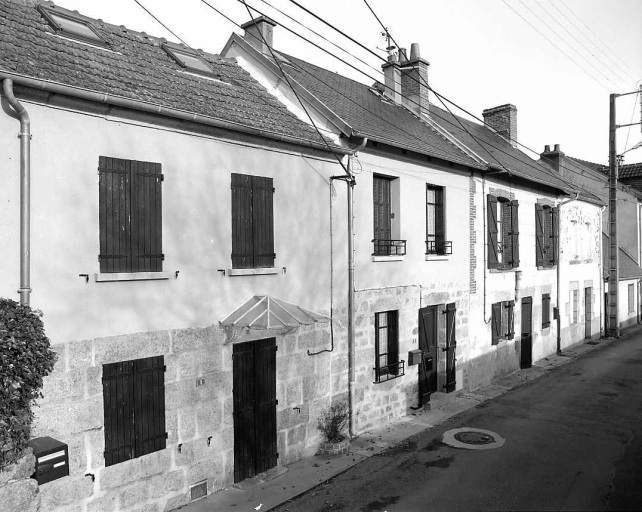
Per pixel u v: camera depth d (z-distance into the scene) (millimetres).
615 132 24406
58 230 6570
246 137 8812
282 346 9430
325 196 10391
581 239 23766
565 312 21891
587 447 10344
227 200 8547
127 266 7223
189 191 8000
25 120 6242
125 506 7117
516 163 18953
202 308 8133
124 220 7215
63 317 6578
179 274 7832
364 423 11281
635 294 30172
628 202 30422
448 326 14047
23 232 6207
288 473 9164
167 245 7707
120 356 7109
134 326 7277
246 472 8773
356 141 10719
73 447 6609
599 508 7758
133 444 7211
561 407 13281
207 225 8234
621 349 21844
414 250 12758
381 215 12133
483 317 15656
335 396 10555
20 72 6320
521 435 11117
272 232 9289
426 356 13078
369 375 11406
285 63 13453
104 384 6922
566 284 21984
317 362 10133
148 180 7488
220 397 8352
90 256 6855
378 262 11664
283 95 11453
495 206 16250
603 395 14438
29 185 6281
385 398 11844
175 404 7738
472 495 8273
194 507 7789
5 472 5605
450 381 14055
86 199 6836
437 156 12859
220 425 8344
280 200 9453
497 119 22859
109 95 6871
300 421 9773
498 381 16328
